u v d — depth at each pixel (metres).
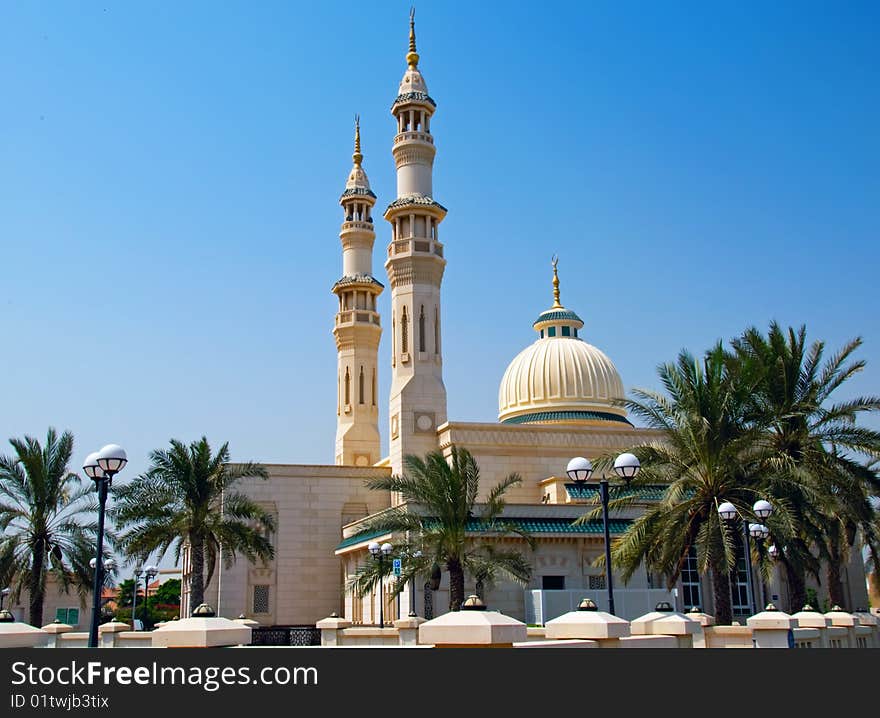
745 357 38.44
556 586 50.66
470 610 17.09
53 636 36.81
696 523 35.75
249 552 49.50
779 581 56.69
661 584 51.81
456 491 42.47
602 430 61.97
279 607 65.25
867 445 37.28
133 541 45.94
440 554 41.62
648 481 36.69
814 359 39.41
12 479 47.91
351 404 75.94
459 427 59.75
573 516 51.91
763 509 32.47
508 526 45.44
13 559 47.22
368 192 81.81
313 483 67.94
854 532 42.09
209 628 19.47
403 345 62.72
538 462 60.59
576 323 73.31
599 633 20.80
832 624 36.28
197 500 47.16
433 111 67.38
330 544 67.25
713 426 35.00
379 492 69.06
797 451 38.22
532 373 68.69
